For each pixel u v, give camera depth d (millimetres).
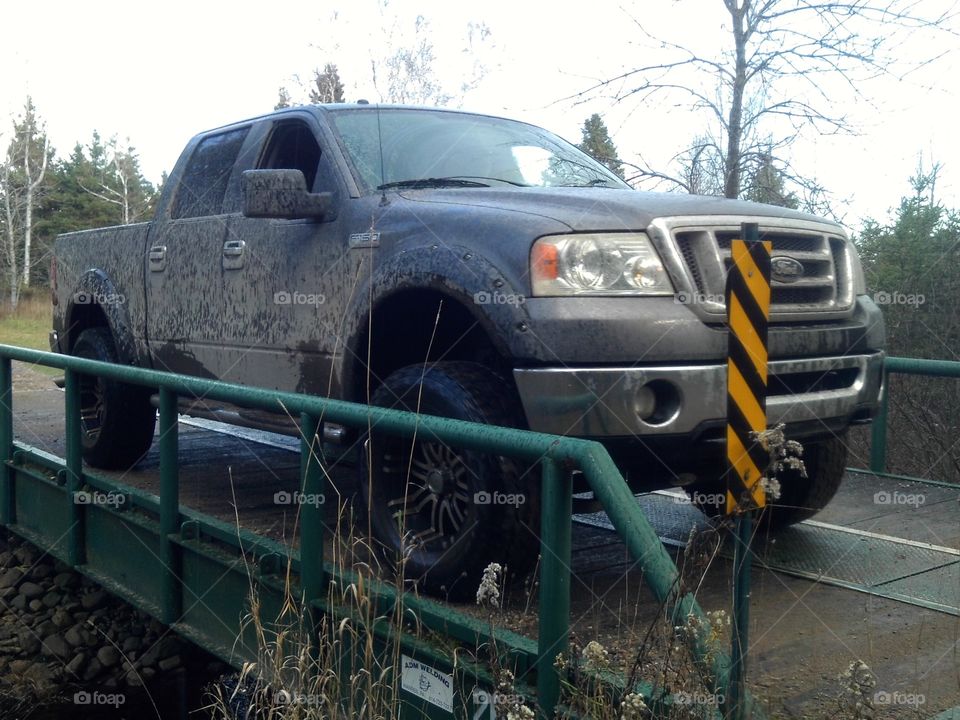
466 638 2930
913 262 8781
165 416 4309
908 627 3328
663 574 2246
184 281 5352
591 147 7414
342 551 3916
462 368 3561
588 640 3113
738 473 2359
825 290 3891
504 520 3188
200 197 5453
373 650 3246
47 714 5273
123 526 4898
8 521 6133
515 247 3395
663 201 3637
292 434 4402
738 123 7324
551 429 3254
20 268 39438
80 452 5262
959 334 8625
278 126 5078
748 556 2322
